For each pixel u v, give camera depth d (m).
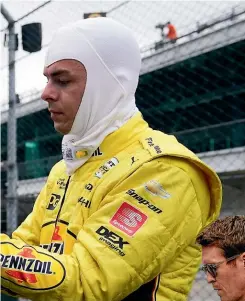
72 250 1.23
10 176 4.29
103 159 1.34
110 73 1.33
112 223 1.20
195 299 3.95
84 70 1.32
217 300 3.90
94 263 1.16
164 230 1.22
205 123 9.90
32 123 10.67
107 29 1.34
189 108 10.04
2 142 9.70
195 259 1.39
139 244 1.18
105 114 1.34
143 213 1.21
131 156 1.31
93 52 1.32
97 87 1.33
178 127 10.23
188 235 1.28
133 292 1.26
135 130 1.36
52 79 1.34
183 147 1.34
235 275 1.71
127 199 1.22
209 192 1.35
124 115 1.37
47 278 1.12
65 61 1.31
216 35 6.53
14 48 4.35
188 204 1.27
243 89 9.22
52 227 1.38
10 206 4.25
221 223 1.77
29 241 1.53
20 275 1.12
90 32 1.33
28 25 4.25
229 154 6.14
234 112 9.50
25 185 6.92
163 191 1.24
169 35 5.07
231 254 1.72
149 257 1.20
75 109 1.32
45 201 1.52
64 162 1.54
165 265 1.25
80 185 1.34
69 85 1.32
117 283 1.15
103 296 1.15
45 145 11.52
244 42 6.78
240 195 5.36
